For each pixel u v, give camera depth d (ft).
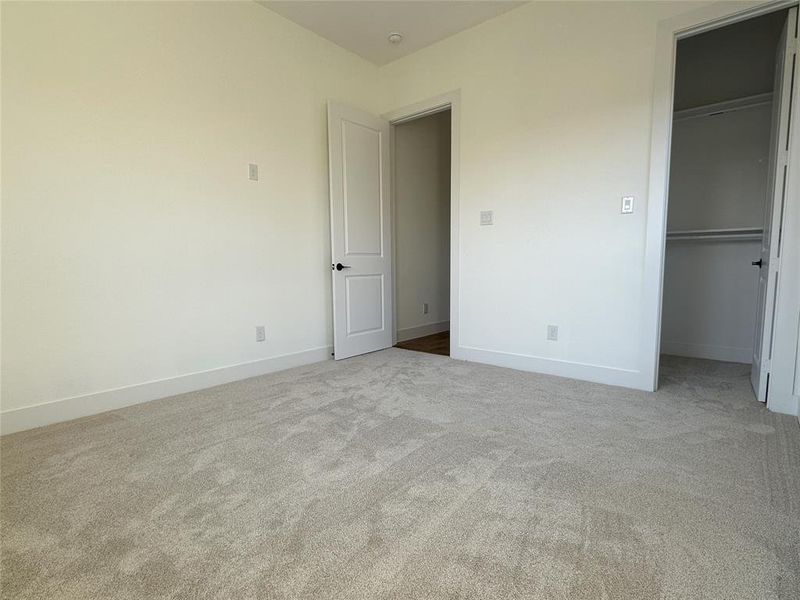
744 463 5.49
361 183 12.13
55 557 3.87
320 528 4.26
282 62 10.38
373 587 3.48
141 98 7.97
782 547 3.90
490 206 10.73
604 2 8.68
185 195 8.71
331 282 11.95
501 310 10.76
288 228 10.78
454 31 10.98
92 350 7.56
